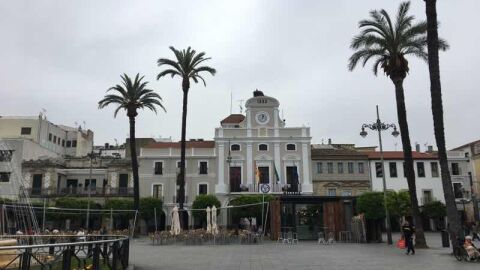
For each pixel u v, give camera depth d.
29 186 61.81
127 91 49.72
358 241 35.94
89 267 11.99
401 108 30.36
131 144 49.50
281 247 29.84
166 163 62.25
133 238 46.19
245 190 60.25
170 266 17.73
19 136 75.12
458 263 17.91
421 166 64.12
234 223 55.28
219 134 62.66
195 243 34.06
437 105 22.66
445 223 60.59
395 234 52.78
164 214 60.56
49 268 10.83
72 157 65.81
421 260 19.34
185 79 46.38
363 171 63.00
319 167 63.03
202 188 61.16
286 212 42.81
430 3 23.12
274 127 62.72
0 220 33.88
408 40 30.77
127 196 61.00
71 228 57.69
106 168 64.00
